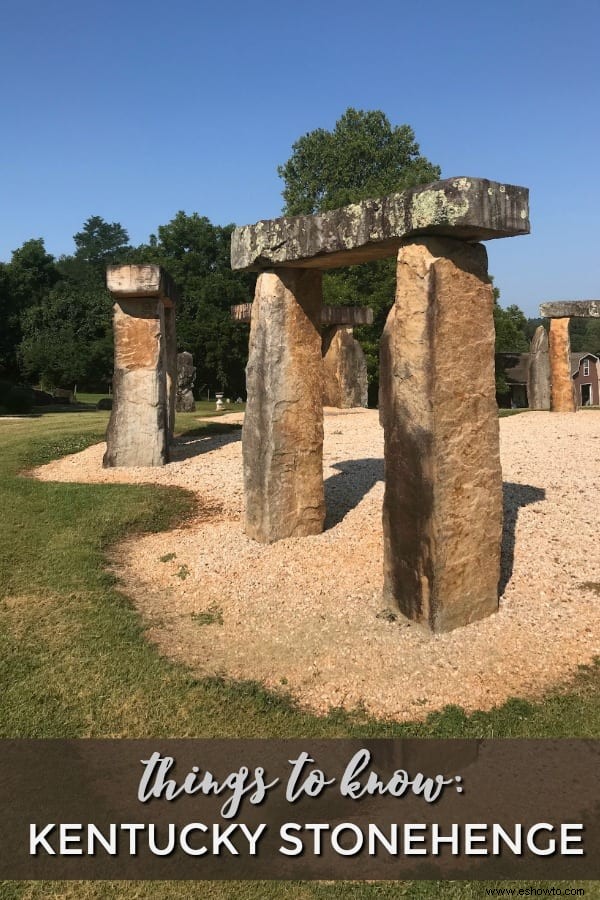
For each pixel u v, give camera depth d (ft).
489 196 14.61
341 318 59.11
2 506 27.48
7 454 38.37
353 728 13.41
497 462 16.69
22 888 10.07
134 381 34.68
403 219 15.51
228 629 17.74
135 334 34.60
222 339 116.67
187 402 68.49
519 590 18.61
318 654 16.06
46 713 14.14
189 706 14.25
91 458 37.14
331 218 18.39
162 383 35.35
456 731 13.16
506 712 13.78
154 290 33.27
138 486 30.50
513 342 115.24
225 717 13.89
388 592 17.65
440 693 14.39
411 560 16.67
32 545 23.44
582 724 13.46
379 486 28.48
